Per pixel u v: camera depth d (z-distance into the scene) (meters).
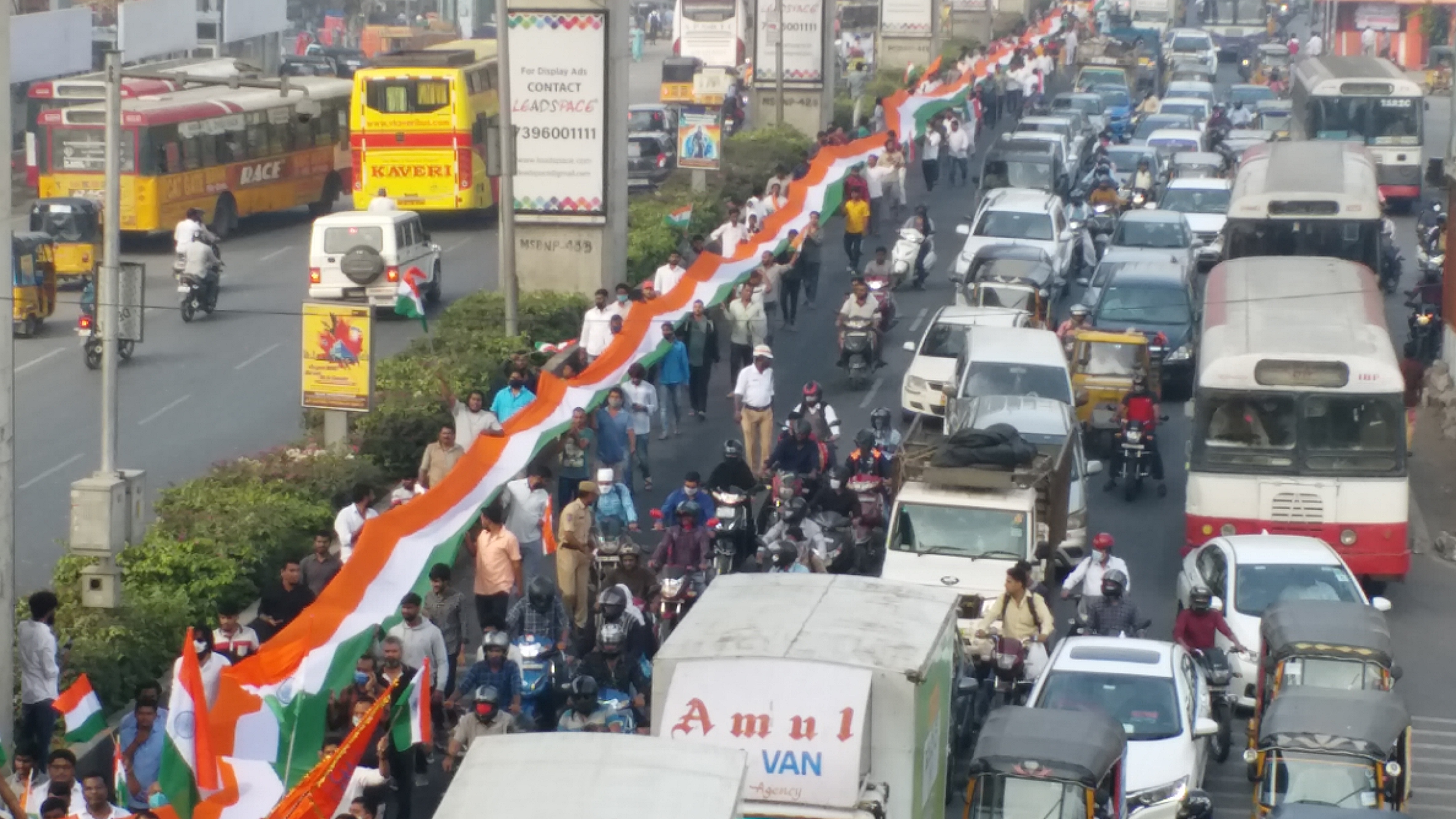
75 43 62.62
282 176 55.75
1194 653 22.69
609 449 28.95
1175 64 92.31
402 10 114.12
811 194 45.81
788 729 16.06
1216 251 45.31
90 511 21.33
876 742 16.25
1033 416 28.78
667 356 33.19
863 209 45.91
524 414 26.39
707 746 13.84
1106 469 34.09
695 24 82.88
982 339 33.19
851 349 37.38
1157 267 39.81
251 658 17.86
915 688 16.14
